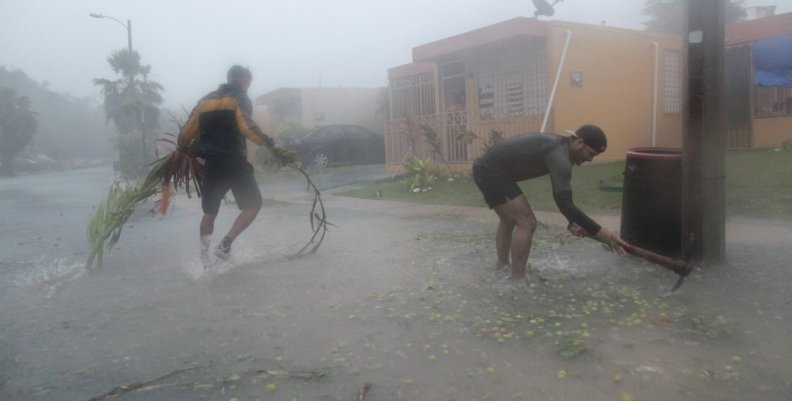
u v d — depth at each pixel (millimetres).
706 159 4598
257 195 5574
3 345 3504
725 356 3029
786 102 13008
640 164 5078
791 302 3816
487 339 3354
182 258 5930
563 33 11945
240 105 5320
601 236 4066
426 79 15445
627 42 13148
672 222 4965
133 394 2797
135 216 9664
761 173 9234
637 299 3977
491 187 4445
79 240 7539
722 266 4684
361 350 3268
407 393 2730
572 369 2926
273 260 5648
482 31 12281
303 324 3732
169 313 4043
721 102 4609
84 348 3430
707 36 4523
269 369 3049
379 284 4609
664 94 14016
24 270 5625
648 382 2758
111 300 4418
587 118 12461
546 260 5148
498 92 13086
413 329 3564
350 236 6945
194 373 3025
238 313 3996
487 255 5480
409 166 12273
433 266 5129
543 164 4355
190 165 5578
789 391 2637
